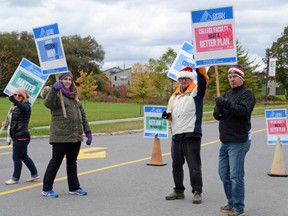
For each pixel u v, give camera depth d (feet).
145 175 29.84
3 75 223.71
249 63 166.40
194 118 22.29
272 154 39.93
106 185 26.66
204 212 20.75
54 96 22.74
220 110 19.36
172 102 23.02
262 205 22.18
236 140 19.11
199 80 21.93
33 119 85.46
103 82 271.69
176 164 22.99
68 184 24.30
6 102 185.37
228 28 20.72
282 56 267.18
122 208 21.40
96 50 380.58
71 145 23.61
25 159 26.99
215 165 33.65
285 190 25.63
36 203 22.27
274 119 31.96
